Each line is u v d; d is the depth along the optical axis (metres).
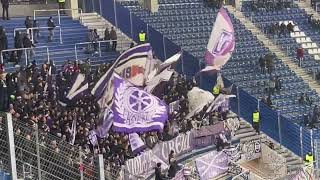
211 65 43.16
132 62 34.41
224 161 39.41
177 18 58.22
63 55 46.94
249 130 46.59
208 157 38.41
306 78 57.66
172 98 41.44
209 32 57.50
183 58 48.56
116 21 52.50
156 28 56.38
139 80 34.91
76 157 23.78
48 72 39.62
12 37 47.47
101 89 32.22
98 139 32.75
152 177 35.41
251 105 47.25
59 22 50.47
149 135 35.88
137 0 58.81
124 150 33.81
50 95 36.66
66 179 23.22
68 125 32.25
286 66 57.81
